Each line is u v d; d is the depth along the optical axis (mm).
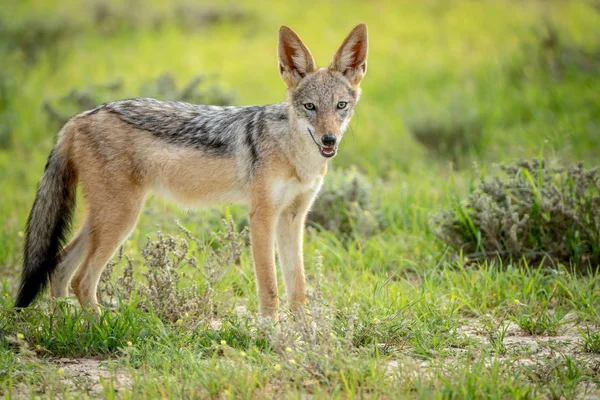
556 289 13500
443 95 27969
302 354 10086
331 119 12680
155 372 9883
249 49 36969
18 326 11555
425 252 15727
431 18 42188
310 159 12781
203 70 33000
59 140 13227
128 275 12695
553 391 9328
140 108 13258
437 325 11891
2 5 42906
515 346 11227
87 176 12883
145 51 36594
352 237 17016
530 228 15234
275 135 12633
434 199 18516
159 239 12555
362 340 11305
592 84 27844
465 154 22969
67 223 13312
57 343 11172
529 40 34375
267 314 12375
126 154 12883
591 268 14570
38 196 13141
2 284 14297
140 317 11773
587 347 11164
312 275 14773
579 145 22297
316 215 17562
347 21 41625
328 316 11016
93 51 36562
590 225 15141
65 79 31953
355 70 13414
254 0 47125
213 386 9438
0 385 9555
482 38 36469
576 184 15398
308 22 41531
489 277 13742
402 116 25766
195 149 13070
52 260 12945
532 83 28844
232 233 13008
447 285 13961
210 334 11383
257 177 12617
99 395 9508
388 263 15508
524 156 20859
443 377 9508
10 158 23656
